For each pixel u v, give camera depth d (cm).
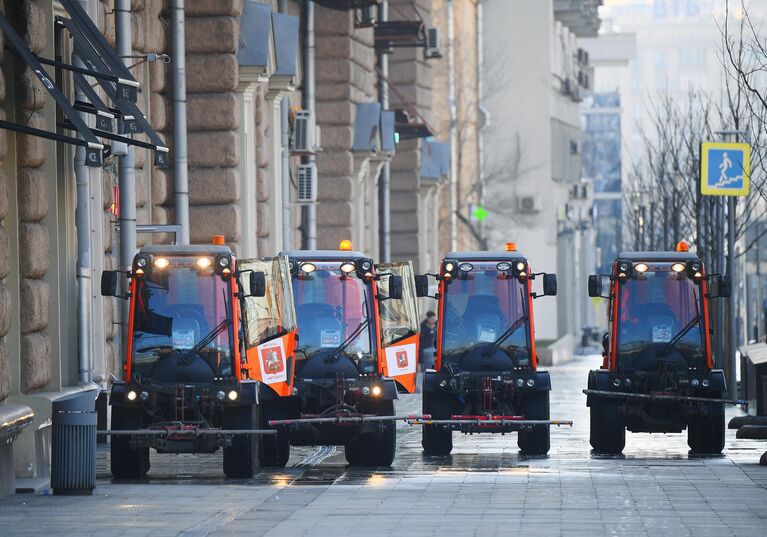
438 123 18112
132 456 4816
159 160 4747
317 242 10819
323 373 5384
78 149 5169
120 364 6256
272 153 8725
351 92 10825
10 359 4556
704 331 5931
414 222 13800
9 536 3328
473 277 5822
